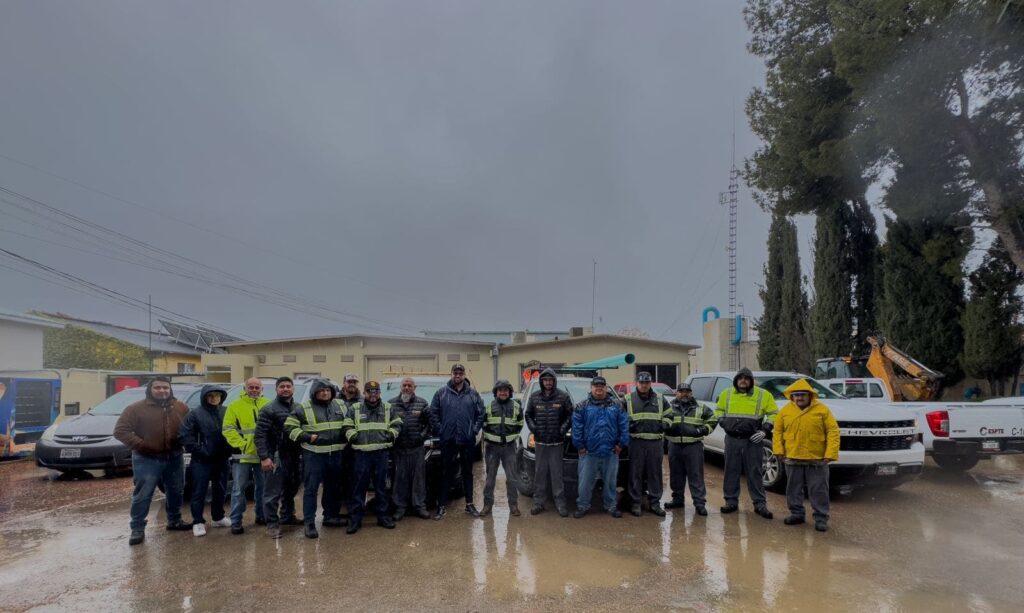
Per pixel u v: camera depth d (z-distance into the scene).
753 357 24.69
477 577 4.80
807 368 20.14
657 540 5.78
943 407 8.37
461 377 6.92
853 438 7.07
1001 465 9.90
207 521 6.75
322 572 4.96
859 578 4.72
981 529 6.10
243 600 4.39
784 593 4.42
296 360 22.61
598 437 6.50
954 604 4.22
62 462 9.16
